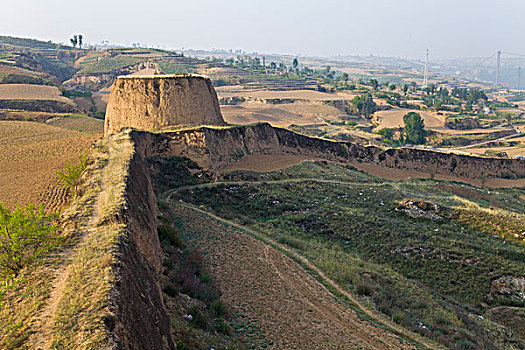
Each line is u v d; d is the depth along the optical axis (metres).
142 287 14.69
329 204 49.66
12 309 12.05
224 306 22.34
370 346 21.62
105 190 22.86
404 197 56.62
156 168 50.50
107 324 10.71
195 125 62.53
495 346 25.47
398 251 38.91
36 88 170.62
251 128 70.62
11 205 37.50
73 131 98.69
